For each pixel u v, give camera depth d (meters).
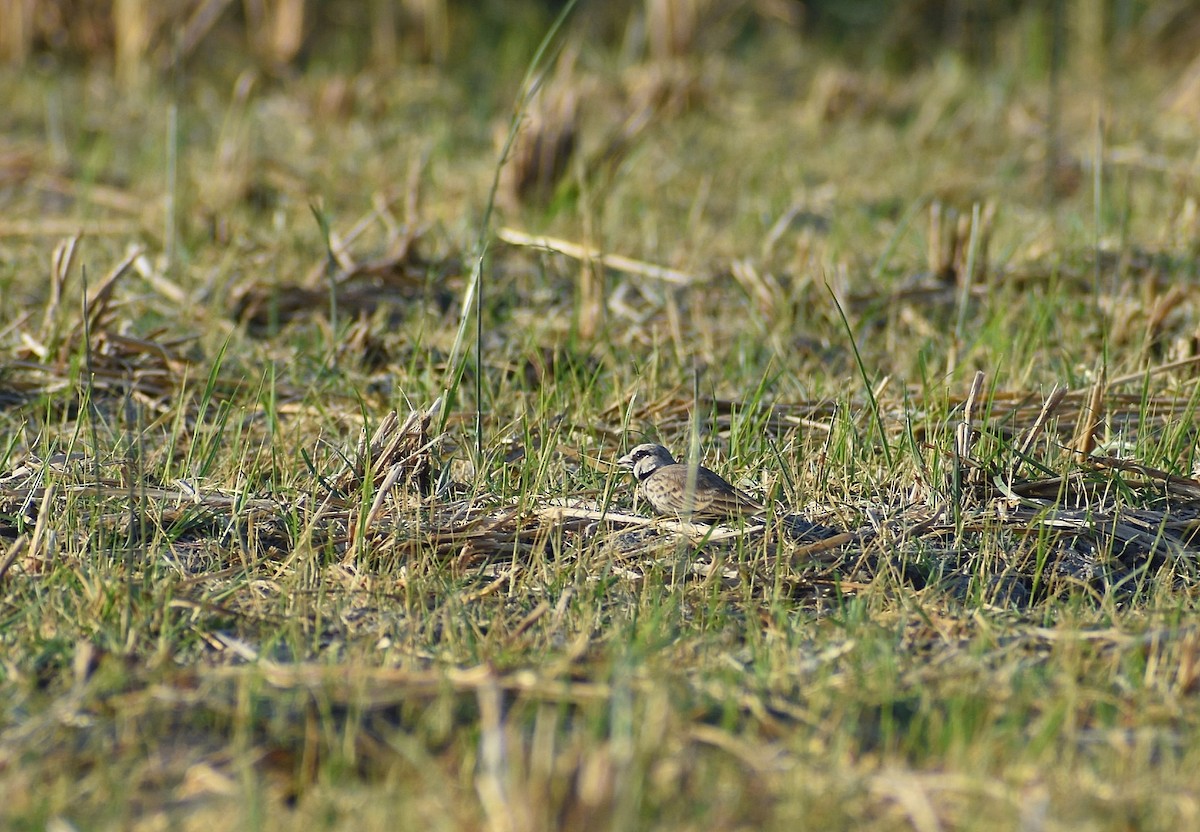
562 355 16.72
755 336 17.62
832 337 17.88
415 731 8.43
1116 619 10.19
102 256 20.11
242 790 7.77
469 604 10.55
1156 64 37.25
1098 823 7.50
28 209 22.59
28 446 13.89
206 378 15.81
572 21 38.41
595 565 11.11
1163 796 7.75
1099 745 8.42
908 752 8.30
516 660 9.47
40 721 8.44
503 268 19.98
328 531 11.52
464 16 38.16
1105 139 24.70
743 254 21.02
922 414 14.44
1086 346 17.27
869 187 25.55
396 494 12.12
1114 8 39.09
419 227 20.02
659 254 20.98
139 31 31.80
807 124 30.75
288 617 10.18
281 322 18.20
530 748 8.07
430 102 31.55
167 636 9.70
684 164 26.53
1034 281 19.33
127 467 12.13
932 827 7.41
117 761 8.12
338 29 36.56
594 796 6.99
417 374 16.31
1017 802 7.64
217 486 12.60
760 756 8.08
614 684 8.78
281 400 15.48
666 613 10.19
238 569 11.02
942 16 39.75
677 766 7.72
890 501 12.36
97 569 10.63
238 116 29.34
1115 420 14.49
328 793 7.64
